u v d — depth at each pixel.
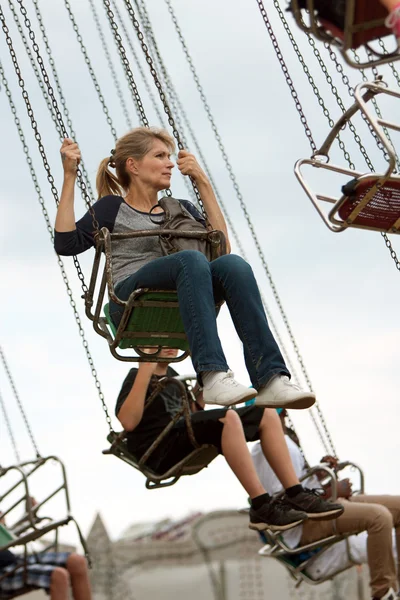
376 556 9.21
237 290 6.86
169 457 8.84
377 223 6.87
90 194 7.84
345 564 10.17
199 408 9.44
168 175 7.93
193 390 9.32
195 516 21.36
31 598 18.25
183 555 19.75
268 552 9.90
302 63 7.55
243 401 6.56
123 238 7.28
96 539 19.81
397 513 9.66
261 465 9.61
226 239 7.40
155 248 7.52
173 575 19.70
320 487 9.84
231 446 8.46
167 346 7.80
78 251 7.57
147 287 7.09
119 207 7.71
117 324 7.55
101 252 7.38
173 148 8.08
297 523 8.35
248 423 8.77
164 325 7.51
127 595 19.48
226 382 6.59
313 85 7.49
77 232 7.54
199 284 6.79
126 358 7.74
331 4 5.64
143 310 7.32
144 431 8.97
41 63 7.48
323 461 10.19
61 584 9.98
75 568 10.22
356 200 6.56
